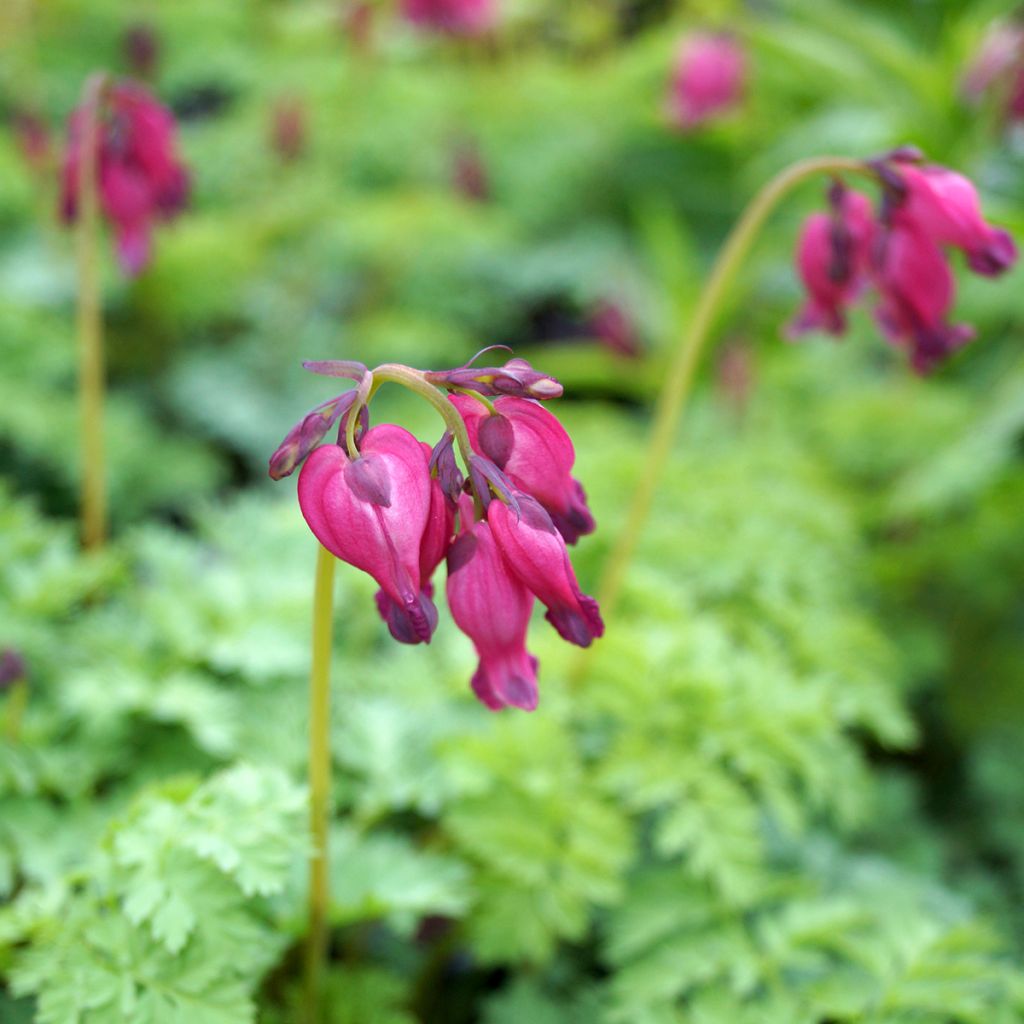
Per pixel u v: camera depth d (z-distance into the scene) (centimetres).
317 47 120
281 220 91
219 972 34
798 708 40
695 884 39
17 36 107
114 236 46
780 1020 36
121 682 40
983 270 37
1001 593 57
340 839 38
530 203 104
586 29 127
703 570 47
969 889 45
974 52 78
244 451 78
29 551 43
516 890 38
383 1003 37
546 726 40
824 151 86
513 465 32
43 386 69
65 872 37
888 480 65
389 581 31
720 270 40
